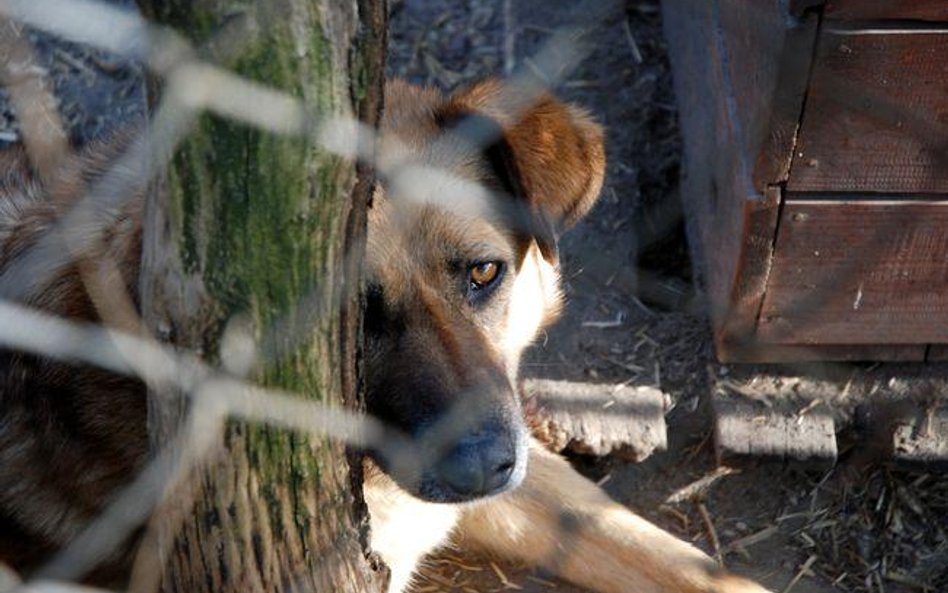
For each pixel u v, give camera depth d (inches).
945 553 188.1
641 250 226.8
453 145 160.4
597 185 176.9
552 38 248.1
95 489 154.7
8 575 156.9
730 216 189.2
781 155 172.2
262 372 113.6
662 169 234.1
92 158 151.3
